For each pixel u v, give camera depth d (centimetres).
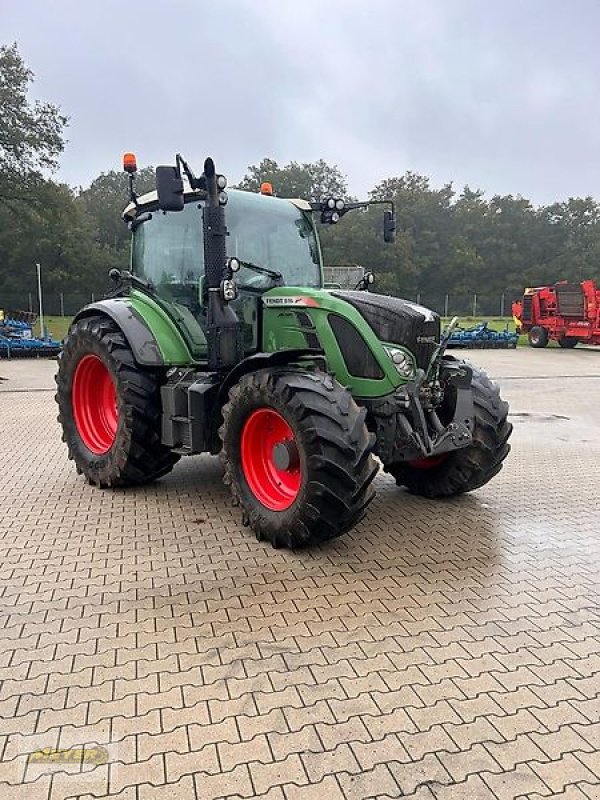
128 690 255
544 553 406
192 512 474
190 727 234
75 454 560
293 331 456
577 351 2311
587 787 208
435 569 377
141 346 491
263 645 290
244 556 391
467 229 6719
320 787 206
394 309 419
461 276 6575
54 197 3334
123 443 502
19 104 3119
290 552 398
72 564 376
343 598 337
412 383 416
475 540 427
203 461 642
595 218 7175
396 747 225
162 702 248
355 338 420
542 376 1492
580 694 258
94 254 5403
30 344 1867
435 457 503
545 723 240
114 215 6819
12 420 852
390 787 207
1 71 3077
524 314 2550
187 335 502
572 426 869
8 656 278
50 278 5116
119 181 7481
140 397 501
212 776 211
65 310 4853
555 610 329
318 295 440
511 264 6725
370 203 546
